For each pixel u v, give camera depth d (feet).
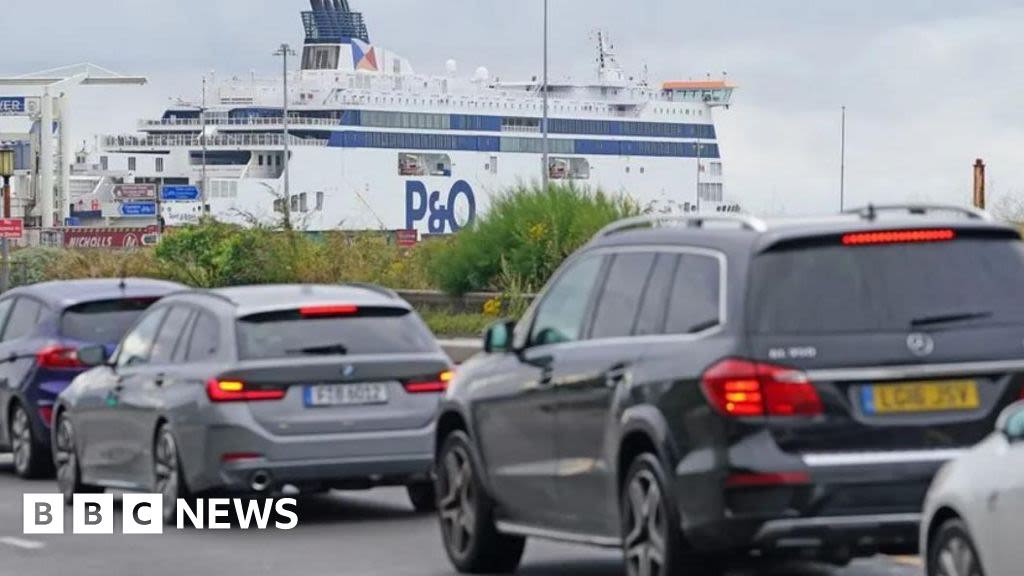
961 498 77.05
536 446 99.76
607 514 93.30
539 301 102.47
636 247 94.38
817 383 83.20
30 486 162.30
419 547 120.37
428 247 386.52
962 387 84.07
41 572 113.70
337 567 112.37
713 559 86.99
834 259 85.20
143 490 138.41
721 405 83.66
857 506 82.84
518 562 108.47
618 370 91.25
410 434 128.98
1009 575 74.02
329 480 128.16
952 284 85.35
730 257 86.33
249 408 127.65
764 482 82.58
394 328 132.36
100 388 145.28
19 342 169.99
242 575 110.42
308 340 130.00
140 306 170.09
